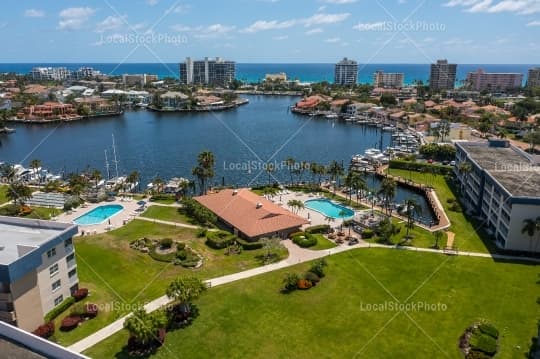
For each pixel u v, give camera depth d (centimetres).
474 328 6328
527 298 7188
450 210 11831
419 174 15838
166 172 17100
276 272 8075
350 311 6781
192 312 6681
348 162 18888
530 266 8356
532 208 8794
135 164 18300
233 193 11656
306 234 9675
